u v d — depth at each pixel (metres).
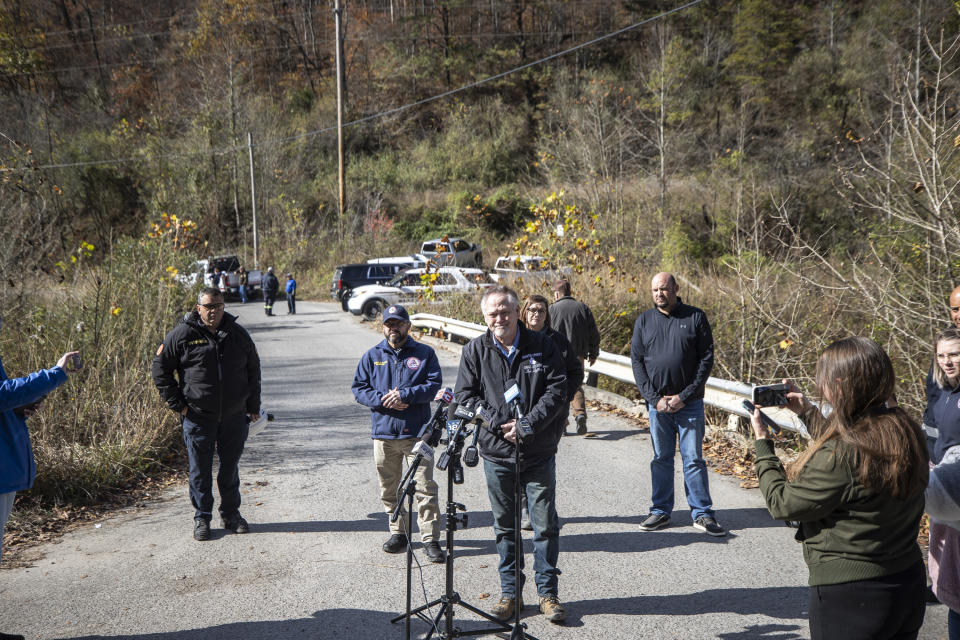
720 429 7.59
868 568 2.27
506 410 3.82
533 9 61.25
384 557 4.84
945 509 2.54
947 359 3.17
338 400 10.27
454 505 3.45
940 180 6.68
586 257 13.78
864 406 2.34
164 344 5.09
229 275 31.84
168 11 62.38
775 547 4.84
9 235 9.00
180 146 43.59
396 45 61.53
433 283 18.50
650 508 5.34
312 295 34.50
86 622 3.95
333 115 55.19
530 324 6.24
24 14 50.00
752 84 36.59
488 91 57.53
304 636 3.77
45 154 36.84
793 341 8.07
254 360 5.34
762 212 9.91
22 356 7.55
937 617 3.83
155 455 7.08
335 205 46.69
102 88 53.41
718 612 3.95
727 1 42.44
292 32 63.97
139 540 5.20
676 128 34.03
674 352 5.04
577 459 7.12
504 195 45.41
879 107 17.77
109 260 9.50
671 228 23.47
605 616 3.94
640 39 55.03
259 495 6.19
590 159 25.86
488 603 4.14
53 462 6.02
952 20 15.58
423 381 4.86
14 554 4.95
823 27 36.34
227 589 4.36
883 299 6.84
